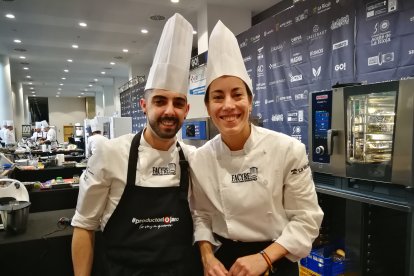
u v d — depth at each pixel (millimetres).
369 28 2182
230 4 4988
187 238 1084
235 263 944
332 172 1655
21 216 1688
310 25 2717
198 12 5199
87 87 15406
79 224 1066
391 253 1647
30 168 4324
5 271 1568
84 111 19812
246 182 1036
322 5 2586
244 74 1038
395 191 1399
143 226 1031
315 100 1752
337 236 2092
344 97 1582
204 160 1115
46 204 2895
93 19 5707
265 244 1049
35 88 15688
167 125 1031
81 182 1105
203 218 1138
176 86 1052
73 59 9086
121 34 6637
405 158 1319
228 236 1057
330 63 2520
